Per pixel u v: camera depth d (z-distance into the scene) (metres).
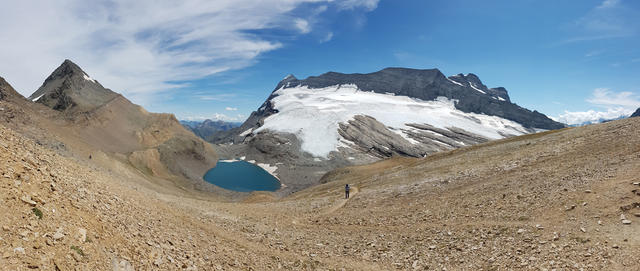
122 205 16.80
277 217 35.38
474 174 39.94
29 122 76.81
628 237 18.03
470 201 31.08
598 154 32.16
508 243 21.23
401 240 25.53
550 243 19.75
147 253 12.26
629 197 21.36
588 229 20.08
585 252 17.78
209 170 189.25
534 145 46.66
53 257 8.40
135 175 89.31
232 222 28.48
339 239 27.08
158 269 11.74
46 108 128.12
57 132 85.56
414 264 20.80
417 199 36.81
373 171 88.25
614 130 37.91
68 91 157.75
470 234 24.11
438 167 52.56
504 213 26.38
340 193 54.12
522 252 19.69
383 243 25.25
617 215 20.42
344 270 19.81
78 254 9.22
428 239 24.84
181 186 123.50
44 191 11.28
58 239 9.21
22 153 13.66
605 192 23.20
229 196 129.75
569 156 35.16
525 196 27.89
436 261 20.97
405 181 49.97
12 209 9.03
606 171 26.73
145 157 136.00
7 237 7.92
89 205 12.97
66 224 10.20
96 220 12.01
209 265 14.87
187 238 17.50
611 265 16.09
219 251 17.83
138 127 167.12
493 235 22.94
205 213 29.75
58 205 11.04
